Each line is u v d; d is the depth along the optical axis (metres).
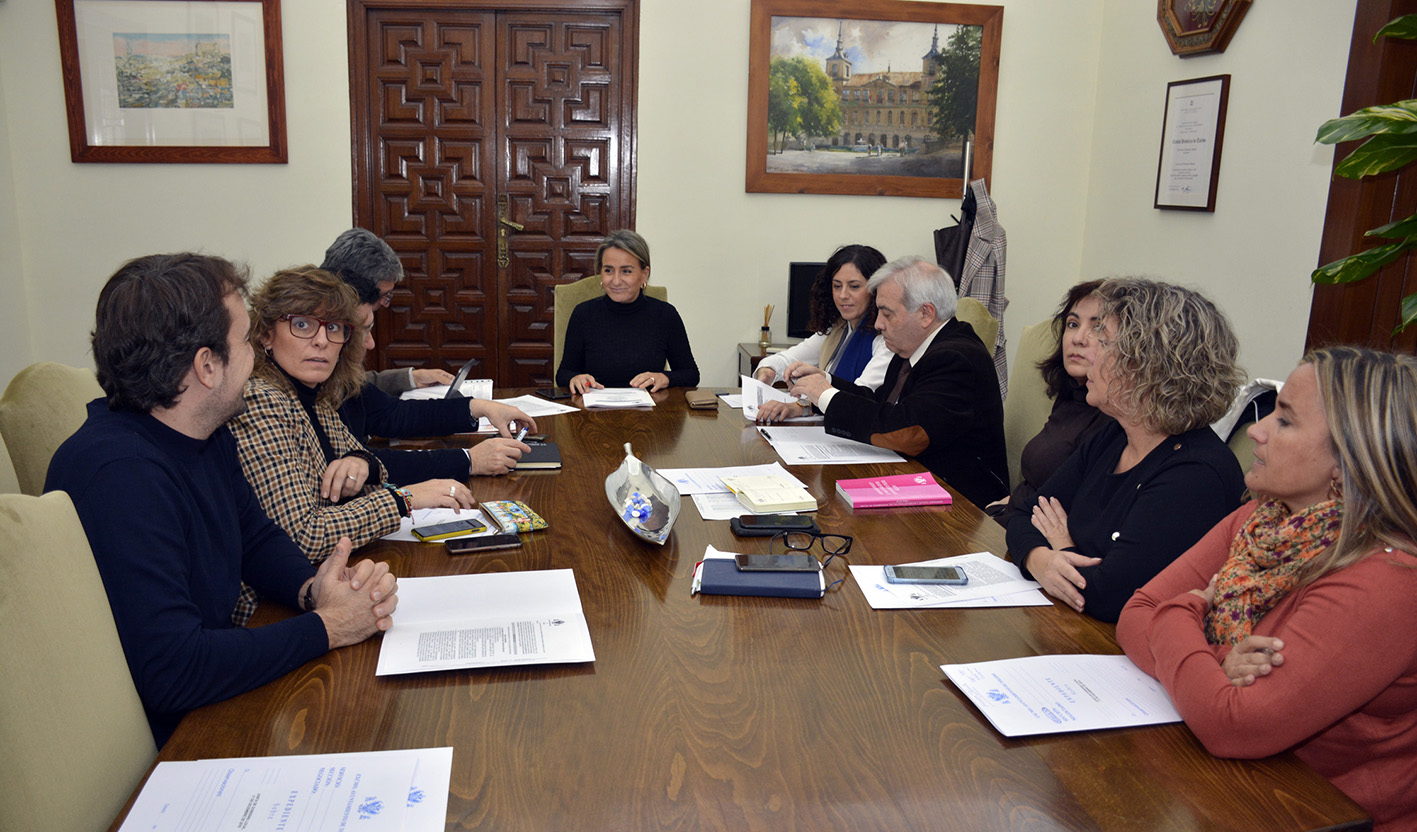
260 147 4.85
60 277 4.87
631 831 0.96
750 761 1.09
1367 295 3.40
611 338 3.71
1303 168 3.63
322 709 1.18
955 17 4.97
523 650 1.33
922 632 1.44
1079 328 2.05
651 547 1.79
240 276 1.40
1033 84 5.09
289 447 1.72
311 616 1.33
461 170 5.03
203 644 1.21
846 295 3.39
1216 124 4.07
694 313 5.21
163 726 1.33
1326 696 1.08
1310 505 1.25
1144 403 1.59
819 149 5.06
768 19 4.90
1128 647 1.35
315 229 4.96
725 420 2.97
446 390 3.15
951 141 5.10
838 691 1.25
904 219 5.18
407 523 1.89
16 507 1.07
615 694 1.23
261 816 0.97
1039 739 1.15
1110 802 1.03
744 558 1.66
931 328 2.79
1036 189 5.19
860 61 4.99
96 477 1.24
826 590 1.60
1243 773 1.09
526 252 5.12
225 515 1.48
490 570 1.65
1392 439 1.11
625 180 5.06
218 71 4.77
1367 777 1.21
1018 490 2.39
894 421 2.55
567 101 5.00
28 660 1.02
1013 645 1.40
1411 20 2.22
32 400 2.00
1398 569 1.10
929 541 1.86
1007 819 0.99
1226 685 1.12
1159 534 1.51
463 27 4.90
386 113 4.95
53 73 4.71
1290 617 1.18
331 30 4.80
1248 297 3.93
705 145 5.05
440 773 1.05
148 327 1.28
